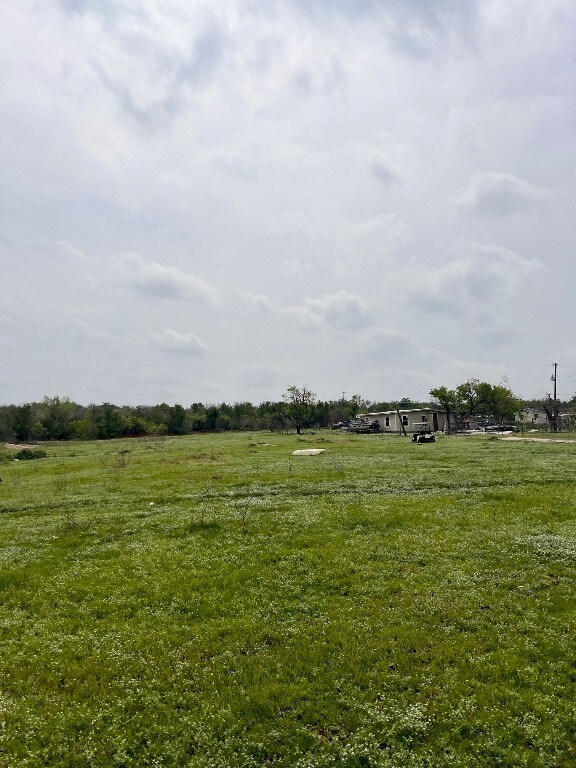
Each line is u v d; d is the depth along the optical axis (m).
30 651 11.84
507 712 9.13
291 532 20.44
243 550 18.42
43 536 21.38
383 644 11.48
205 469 41.69
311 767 8.03
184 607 13.97
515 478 30.97
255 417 143.00
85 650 11.79
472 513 22.58
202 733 8.87
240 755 8.34
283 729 8.90
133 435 119.81
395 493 27.86
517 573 15.28
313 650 11.34
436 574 15.49
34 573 16.89
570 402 125.38
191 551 18.70
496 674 10.24
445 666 10.59
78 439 111.38
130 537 20.78
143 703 9.77
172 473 39.81
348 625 12.43
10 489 35.28
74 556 18.66
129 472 41.84
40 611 14.00
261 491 29.61
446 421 113.12
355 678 10.27
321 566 16.47
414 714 9.13
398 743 8.49
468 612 12.84
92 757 8.44
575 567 15.60
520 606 13.09
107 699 9.96
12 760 8.34
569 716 8.93
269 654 11.31
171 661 11.21
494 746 8.34
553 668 10.38
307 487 30.19
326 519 22.16
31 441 105.50
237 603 14.05
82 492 32.03
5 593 15.34
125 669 10.95
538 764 7.92
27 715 9.51
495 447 53.81
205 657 11.33
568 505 23.56
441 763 8.03
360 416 124.88
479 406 108.38
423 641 11.56
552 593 13.86
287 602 13.97
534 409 143.12
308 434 100.06
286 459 47.66
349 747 8.40
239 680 10.41
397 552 17.56
